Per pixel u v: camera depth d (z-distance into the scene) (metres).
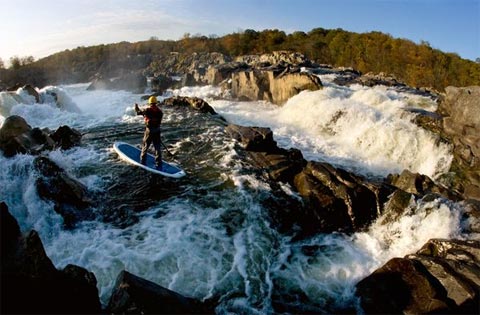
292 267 8.20
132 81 40.22
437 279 7.16
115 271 7.32
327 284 7.75
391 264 7.52
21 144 11.23
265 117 20.34
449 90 14.89
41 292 5.27
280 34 78.06
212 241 8.50
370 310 7.05
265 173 11.38
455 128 13.90
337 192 10.23
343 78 31.06
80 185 9.98
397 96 20.61
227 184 10.72
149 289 5.67
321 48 71.88
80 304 5.55
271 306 7.14
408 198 9.72
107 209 9.55
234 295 7.19
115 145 12.95
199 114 18.56
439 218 9.03
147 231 8.68
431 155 14.09
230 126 14.81
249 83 25.73
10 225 5.97
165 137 14.62
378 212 9.95
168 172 11.23
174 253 7.96
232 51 75.00
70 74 73.62
